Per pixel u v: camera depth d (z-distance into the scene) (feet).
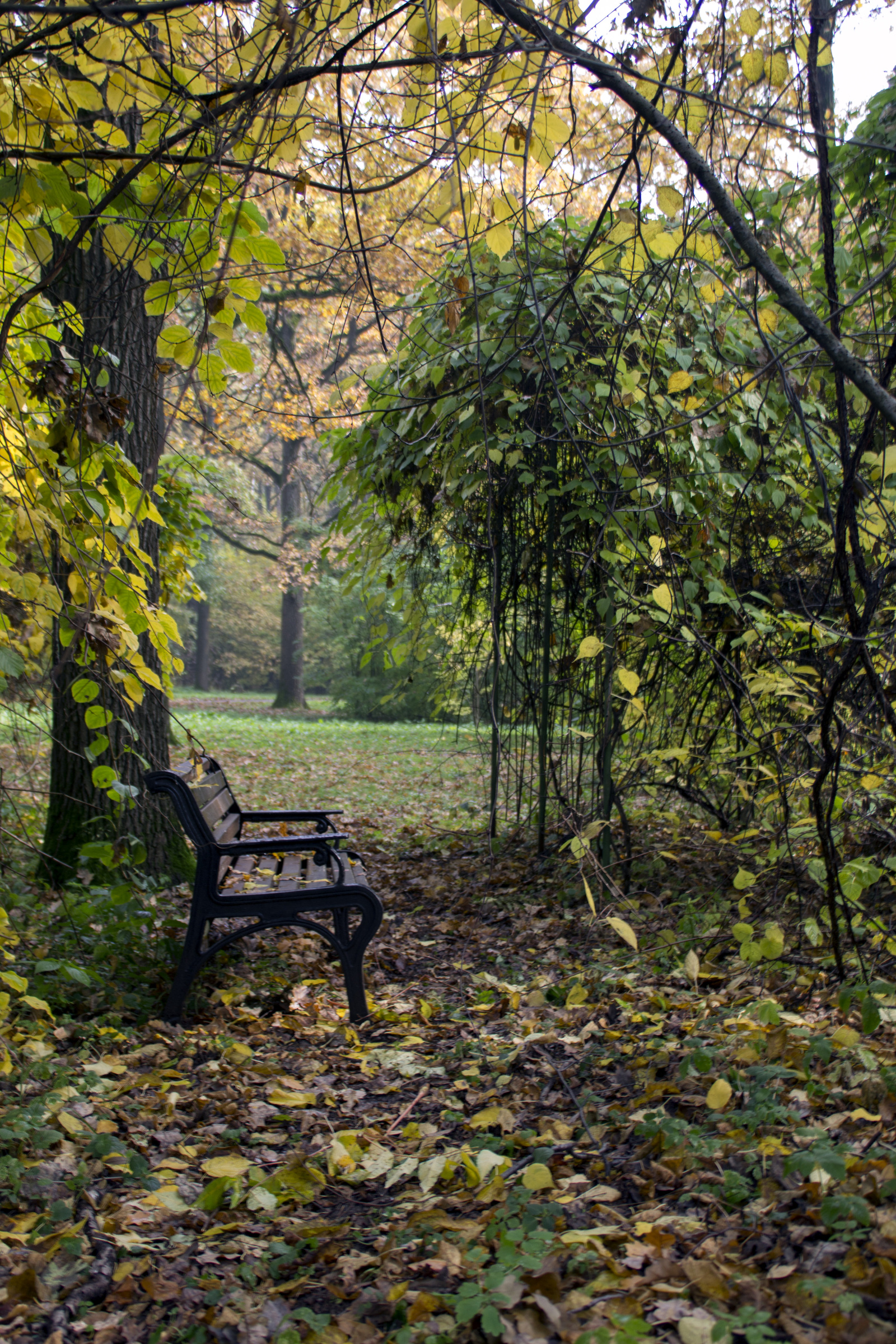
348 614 72.84
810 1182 5.98
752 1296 5.09
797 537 15.70
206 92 8.04
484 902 16.39
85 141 8.23
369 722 69.87
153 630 11.37
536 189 8.27
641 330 13.19
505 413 14.79
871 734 11.27
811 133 6.94
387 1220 6.70
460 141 8.12
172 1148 7.88
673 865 16.21
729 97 8.31
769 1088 7.33
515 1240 5.75
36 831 17.03
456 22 7.63
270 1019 11.14
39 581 10.27
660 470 14.66
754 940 11.58
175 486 24.67
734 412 14.07
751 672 14.55
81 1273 6.10
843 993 7.57
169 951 11.91
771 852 10.92
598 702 15.97
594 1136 7.52
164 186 8.21
